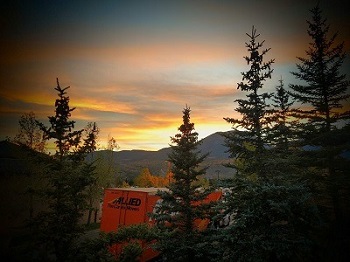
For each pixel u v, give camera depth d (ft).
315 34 53.72
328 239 36.27
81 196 34.06
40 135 68.44
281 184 33.27
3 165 62.75
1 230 42.19
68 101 35.19
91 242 33.88
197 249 36.40
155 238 37.96
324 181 44.57
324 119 50.80
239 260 30.83
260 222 32.81
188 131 44.70
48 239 29.99
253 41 40.34
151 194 51.62
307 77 53.78
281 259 32.07
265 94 37.88
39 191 32.78
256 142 37.76
